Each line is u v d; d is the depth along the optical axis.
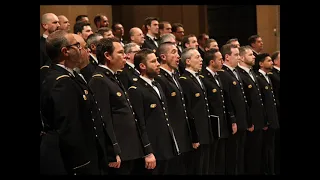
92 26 10.03
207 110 6.10
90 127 4.05
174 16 12.29
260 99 7.09
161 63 5.86
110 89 4.66
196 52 6.15
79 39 4.69
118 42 4.87
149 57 5.23
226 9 12.95
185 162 6.00
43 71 5.31
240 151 6.78
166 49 5.80
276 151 7.36
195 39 7.83
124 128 4.72
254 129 6.97
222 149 6.47
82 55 4.67
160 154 5.15
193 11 12.43
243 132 6.79
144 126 4.97
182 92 5.86
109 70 4.80
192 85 6.06
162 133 5.19
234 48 6.88
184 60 6.19
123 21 11.92
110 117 4.55
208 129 6.07
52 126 3.94
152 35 8.41
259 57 7.49
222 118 6.37
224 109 6.43
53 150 3.89
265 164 7.24
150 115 5.17
